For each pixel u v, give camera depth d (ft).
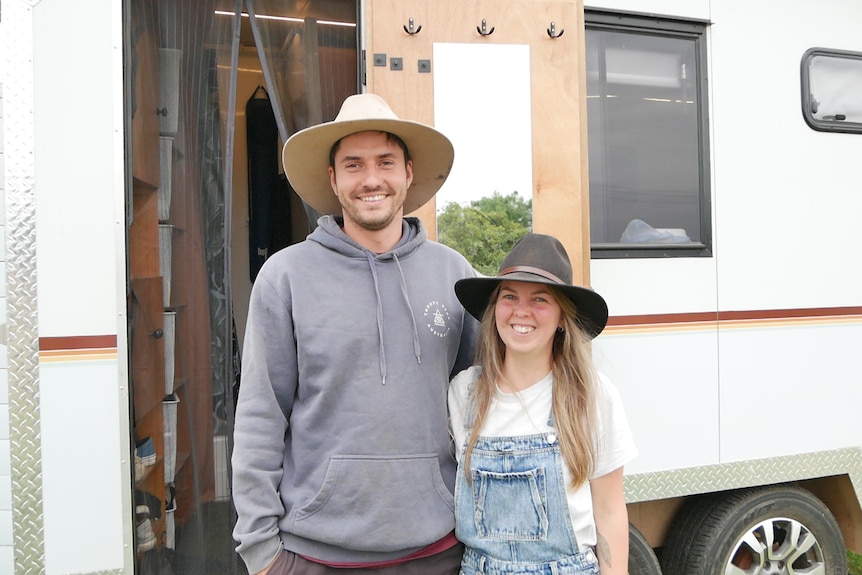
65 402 7.59
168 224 8.39
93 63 7.66
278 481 5.72
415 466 5.61
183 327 8.38
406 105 8.70
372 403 5.54
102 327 7.68
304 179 6.45
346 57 9.04
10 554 7.55
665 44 9.92
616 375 9.51
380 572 5.65
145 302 8.21
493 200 8.95
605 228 9.69
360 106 5.85
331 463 5.50
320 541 5.52
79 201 7.63
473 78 8.88
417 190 7.04
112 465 7.70
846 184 10.71
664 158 9.93
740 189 10.17
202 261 8.47
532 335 5.74
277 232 9.42
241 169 9.34
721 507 10.12
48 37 7.55
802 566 10.63
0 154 7.53
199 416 8.40
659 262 9.75
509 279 5.53
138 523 8.10
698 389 9.89
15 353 7.50
